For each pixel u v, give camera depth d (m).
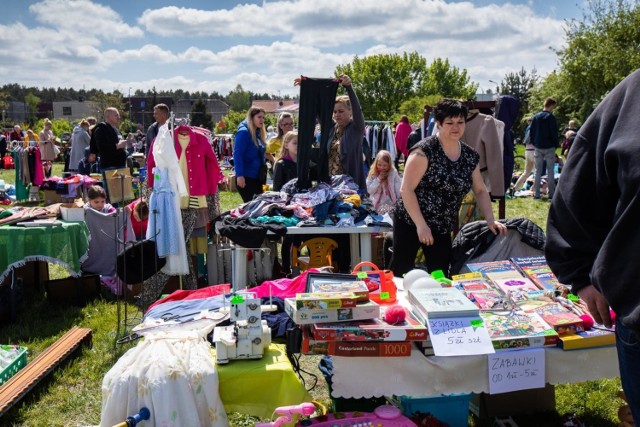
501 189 5.80
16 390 3.56
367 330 2.44
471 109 6.22
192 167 5.55
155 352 2.66
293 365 3.18
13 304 5.09
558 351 2.57
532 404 3.33
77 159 12.41
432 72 54.53
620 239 1.51
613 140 1.53
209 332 3.01
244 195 6.61
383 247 5.62
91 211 6.11
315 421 2.57
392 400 3.05
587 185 1.68
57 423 3.41
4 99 57.78
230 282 5.99
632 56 27.47
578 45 29.47
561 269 1.79
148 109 60.34
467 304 2.56
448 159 3.71
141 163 14.77
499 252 4.19
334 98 5.65
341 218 5.04
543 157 11.30
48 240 5.33
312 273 2.97
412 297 2.70
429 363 2.52
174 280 5.76
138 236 6.19
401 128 14.05
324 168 5.76
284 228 4.89
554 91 31.08
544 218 9.40
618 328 1.68
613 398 3.53
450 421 2.88
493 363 2.52
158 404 2.48
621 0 28.59
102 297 5.83
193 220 5.62
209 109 85.56
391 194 6.07
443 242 3.91
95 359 4.25
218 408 2.57
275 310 3.04
